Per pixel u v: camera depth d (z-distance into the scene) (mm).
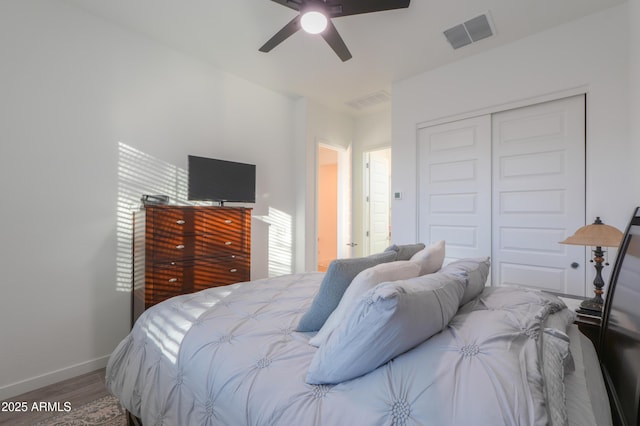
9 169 1937
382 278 1070
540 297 1341
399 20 2348
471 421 607
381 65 3043
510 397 630
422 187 3258
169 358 1206
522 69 2590
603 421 740
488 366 715
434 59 2928
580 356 1066
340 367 824
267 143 3607
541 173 2562
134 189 2496
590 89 2275
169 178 2725
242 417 854
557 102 2488
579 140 2389
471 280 1301
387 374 774
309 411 766
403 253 1680
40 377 2023
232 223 2734
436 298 909
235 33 2553
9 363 1922
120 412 1756
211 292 1733
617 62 2174
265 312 1398
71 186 2178
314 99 3930
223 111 3166
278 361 993
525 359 778
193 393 1043
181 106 2822
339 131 4363
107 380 1511
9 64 1943
